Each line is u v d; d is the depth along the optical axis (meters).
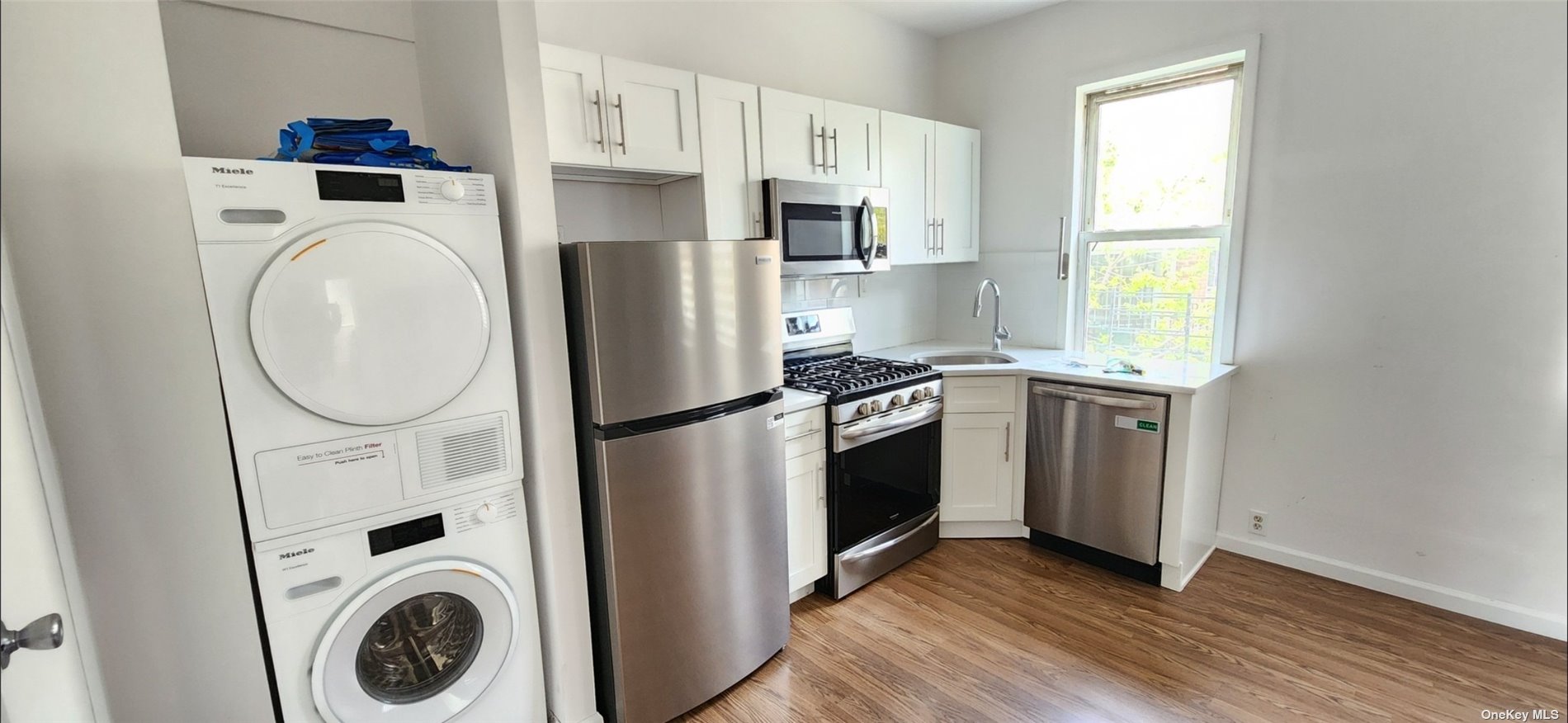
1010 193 3.46
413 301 1.46
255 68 1.76
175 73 1.64
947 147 3.31
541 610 1.83
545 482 1.71
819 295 3.21
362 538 1.46
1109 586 2.60
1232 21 2.62
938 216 3.31
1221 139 2.80
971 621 2.38
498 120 1.63
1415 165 2.25
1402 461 2.39
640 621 1.82
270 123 1.79
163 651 1.31
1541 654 2.07
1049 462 2.81
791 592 2.51
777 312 2.05
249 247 1.27
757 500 2.04
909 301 3.70
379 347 1.42
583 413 1.79
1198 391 2.40
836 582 2.52
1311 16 2.42
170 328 1.26
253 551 1.35
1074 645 2.21
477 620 1.68
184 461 1.30
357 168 1.38
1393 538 2.44
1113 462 2.61
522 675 1.75
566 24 2.21
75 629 1.15
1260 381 2.70
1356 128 2.36
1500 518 2.21
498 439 1.64
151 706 1.31
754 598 2.06
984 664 2.12
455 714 1.63
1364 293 2.40
